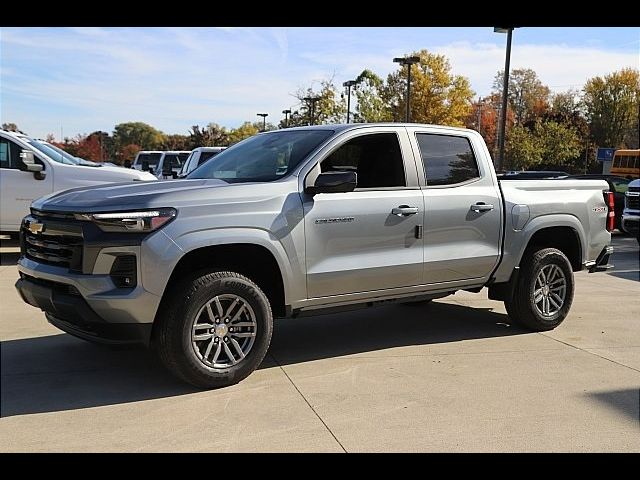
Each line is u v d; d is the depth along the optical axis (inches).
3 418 160.1
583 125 2810.0
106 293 167.5
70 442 146.9
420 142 225.6
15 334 236.5
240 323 185.6
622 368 208.4
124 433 152.3
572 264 271.9
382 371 202.1
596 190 273.6
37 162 402.6
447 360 215.0
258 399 175.5
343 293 205.5
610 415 167.8
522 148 2114.9
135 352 215.8
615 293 350.6
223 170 221.0
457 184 231.6
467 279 235.1
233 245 183.2
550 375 200.1
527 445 149.1
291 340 239.8
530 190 252.5
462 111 2075.5
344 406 171.2
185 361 175.0
